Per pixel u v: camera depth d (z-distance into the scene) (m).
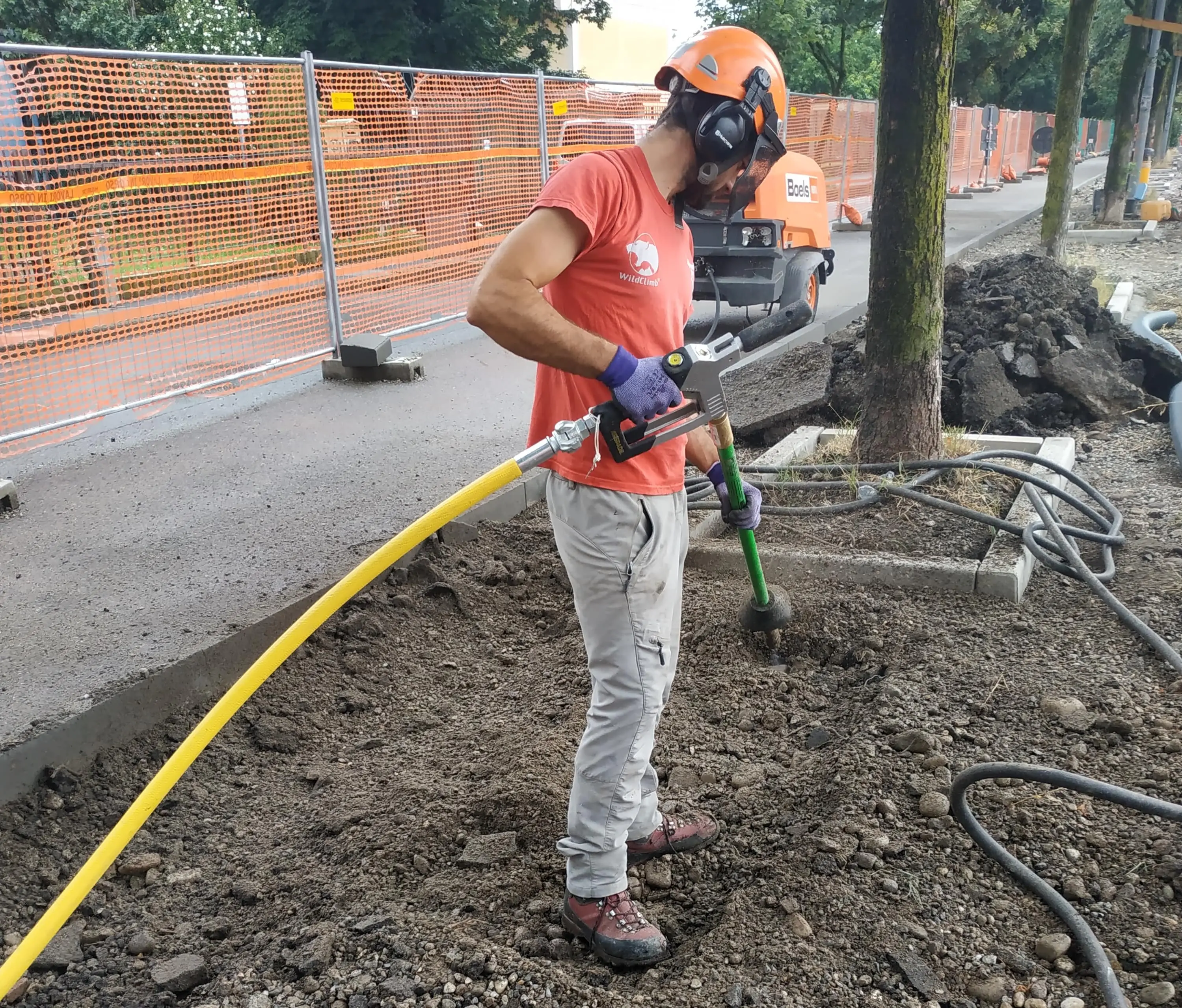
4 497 5.12
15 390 7.05
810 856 2.67
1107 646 3.66
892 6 4.50
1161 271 12.30
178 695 3.49
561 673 3.77
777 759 3.25
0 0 18.97
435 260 9.80
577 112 11.58
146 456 6.07
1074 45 11.49
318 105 8.18
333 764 3.36
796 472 5.22
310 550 4.56
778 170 9.05
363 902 2.61
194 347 8.14
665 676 2.38
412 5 22.33
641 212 2.14
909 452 5.14
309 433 6.52
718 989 2.26
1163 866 2.56
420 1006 2.24
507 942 2.50
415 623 4.17
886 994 2.24
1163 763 3.00
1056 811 2.79
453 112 9.64
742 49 2.17
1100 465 5.73
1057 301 7.31
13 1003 2.37
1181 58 28.88
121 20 19.33
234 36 20.02
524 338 2.00
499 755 3.27
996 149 33.72
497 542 4.91
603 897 2.45
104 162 6.86
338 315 8.52
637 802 2.45
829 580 4.22
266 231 7.93
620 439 2.15
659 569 2.30
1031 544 4.19
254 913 2.67
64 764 3.13
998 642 3.72
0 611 3.98
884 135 4.74
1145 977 2.27
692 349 2.14
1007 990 2.24
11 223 6.40
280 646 2.10
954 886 2.56
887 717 3.25
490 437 6.34
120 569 4.39
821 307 10.78
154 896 2.76
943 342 6.84
